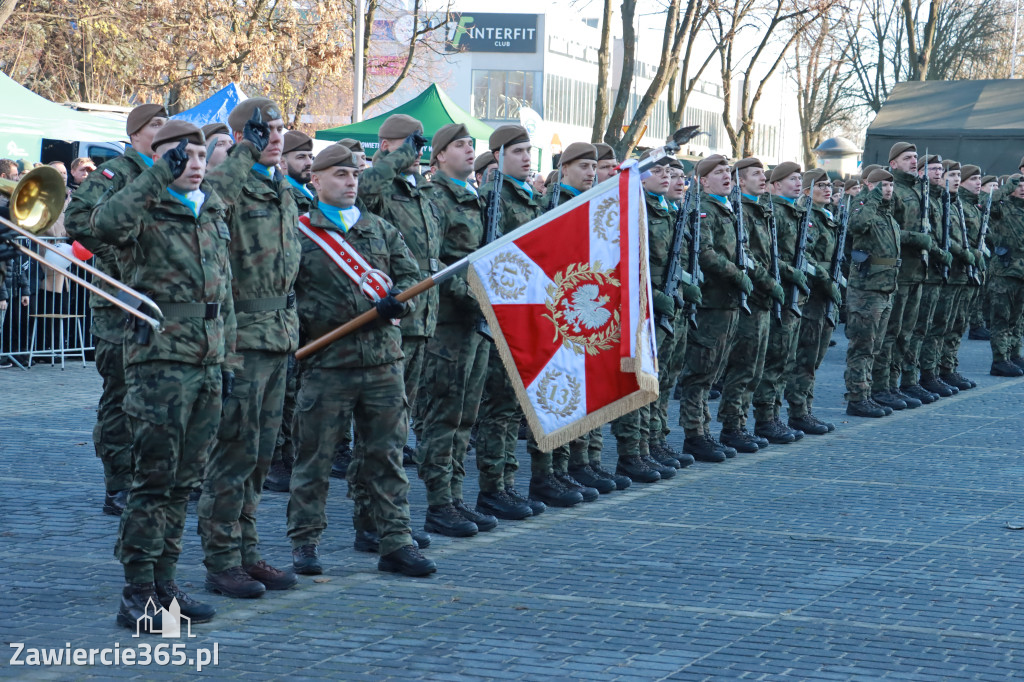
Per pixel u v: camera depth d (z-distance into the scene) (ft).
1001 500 30.35
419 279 23.91
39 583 21.67
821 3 116.98
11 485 29.78
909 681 17.57
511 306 22.85
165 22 97.25
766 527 27.14
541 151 91.81
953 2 149.48
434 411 26.23
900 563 24.17
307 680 17.21
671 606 21.06
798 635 19.57
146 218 18.86
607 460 35.50
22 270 51.03
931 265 48.19
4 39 106.32
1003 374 57.00
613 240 22.77
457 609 20.67
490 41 191.21
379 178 24.81
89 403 43.21
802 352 40.75
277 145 21.58
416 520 27.35
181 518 19.69
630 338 22.45
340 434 22.81
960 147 74.69
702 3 95.91
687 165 67.62
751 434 38.63
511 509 27.76
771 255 37.29
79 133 60.85
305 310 22.61
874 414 44.73
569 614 20.51
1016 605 21.43
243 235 21.11
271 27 100.73
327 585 22.04
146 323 18.88
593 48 208.03
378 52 131.34
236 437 21.02
